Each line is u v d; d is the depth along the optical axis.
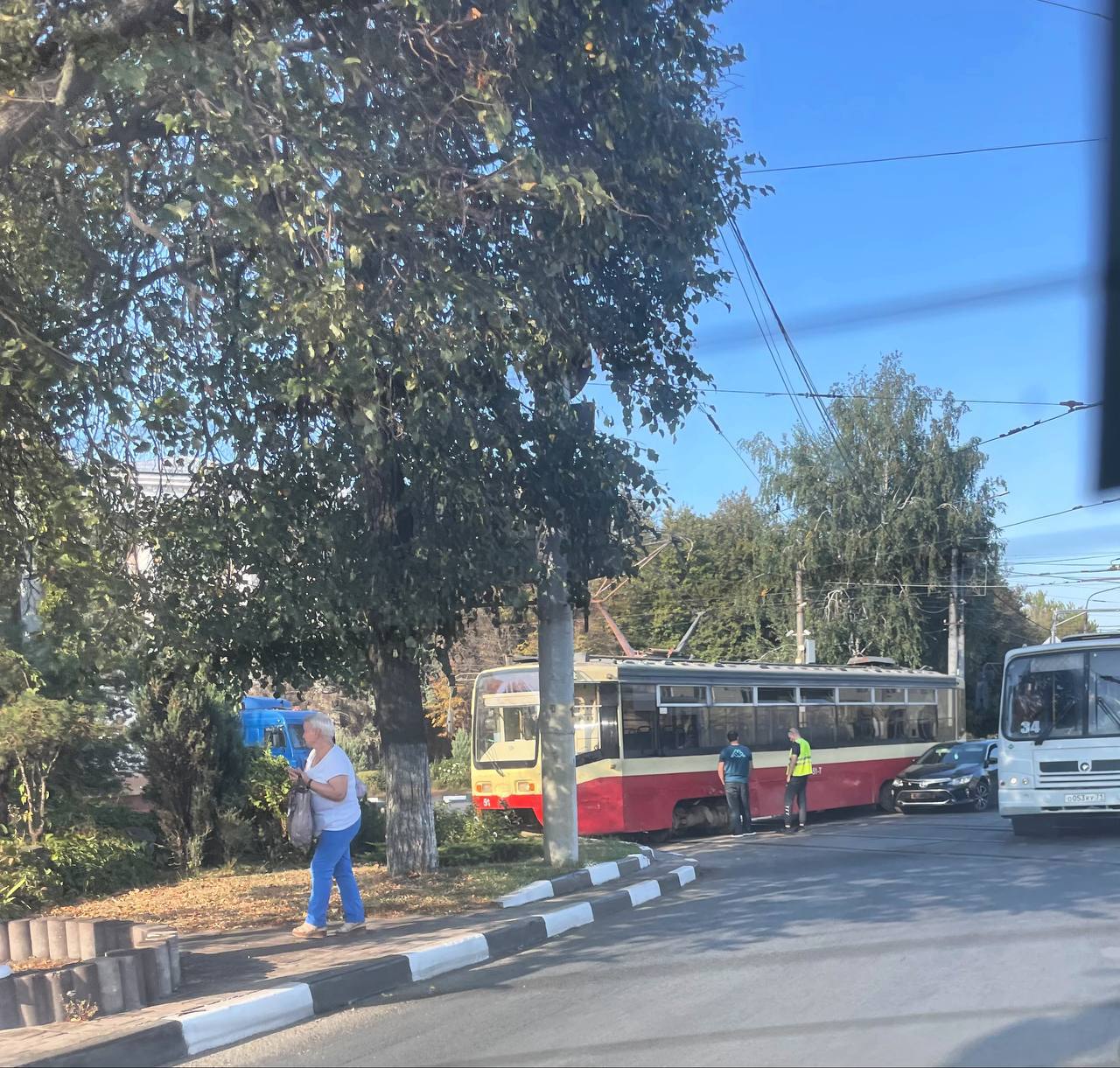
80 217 9.02
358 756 35.66
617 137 8.80
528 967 7.82
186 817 13.05
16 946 7.65
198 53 7.50
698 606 38.69
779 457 34.03
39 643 11.82
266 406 9.48
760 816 19.17
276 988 6.62
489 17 8.18
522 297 8.62
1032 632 43.81
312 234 8.41
